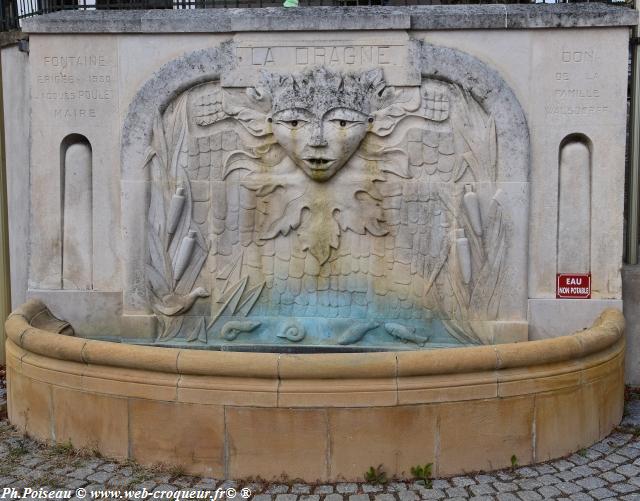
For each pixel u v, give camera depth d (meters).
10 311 6.35
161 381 4.32
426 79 5.22
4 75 6.24
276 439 4.21
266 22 5.19
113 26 5.30
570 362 4.59
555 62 5.14
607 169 5.19
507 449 4.38
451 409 4.26
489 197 5.24
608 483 4.22
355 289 5.39
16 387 5.00
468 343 5.32
